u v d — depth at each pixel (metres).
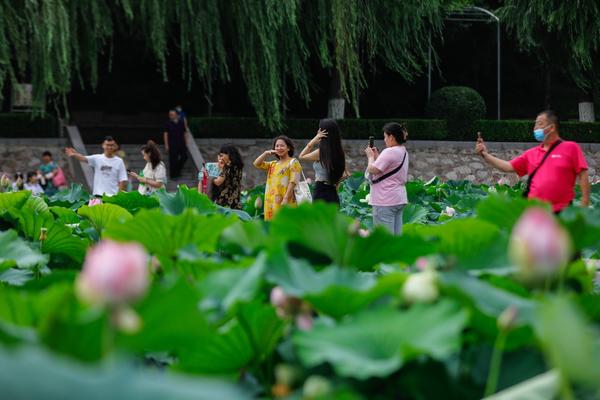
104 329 2.06
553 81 40.72
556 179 7.48
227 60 32.34
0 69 26.23
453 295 2.55
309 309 2.89
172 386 1.48
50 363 1.47
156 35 25.95
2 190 13.84
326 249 3.42
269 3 26.30
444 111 31.12
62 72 24.28
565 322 1.85
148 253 3.92
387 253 3.44
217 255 4.03
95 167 14.79
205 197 7.84
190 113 37.44
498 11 34.06
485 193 20.38
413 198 18.22
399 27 29.03
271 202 10.51
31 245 6.39
